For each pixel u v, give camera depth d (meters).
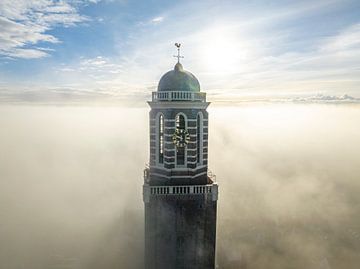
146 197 38.22
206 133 40.12
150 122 39.84
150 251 39.38
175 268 39.44
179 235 39.00
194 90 38.84
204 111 39.75
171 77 38.41
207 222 39.31
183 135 38.53
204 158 40.41
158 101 38.44
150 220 38.81
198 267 39.69
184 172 38.97
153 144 39.91
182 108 38.06
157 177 39.97
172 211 38.69
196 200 38.78
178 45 39.62
